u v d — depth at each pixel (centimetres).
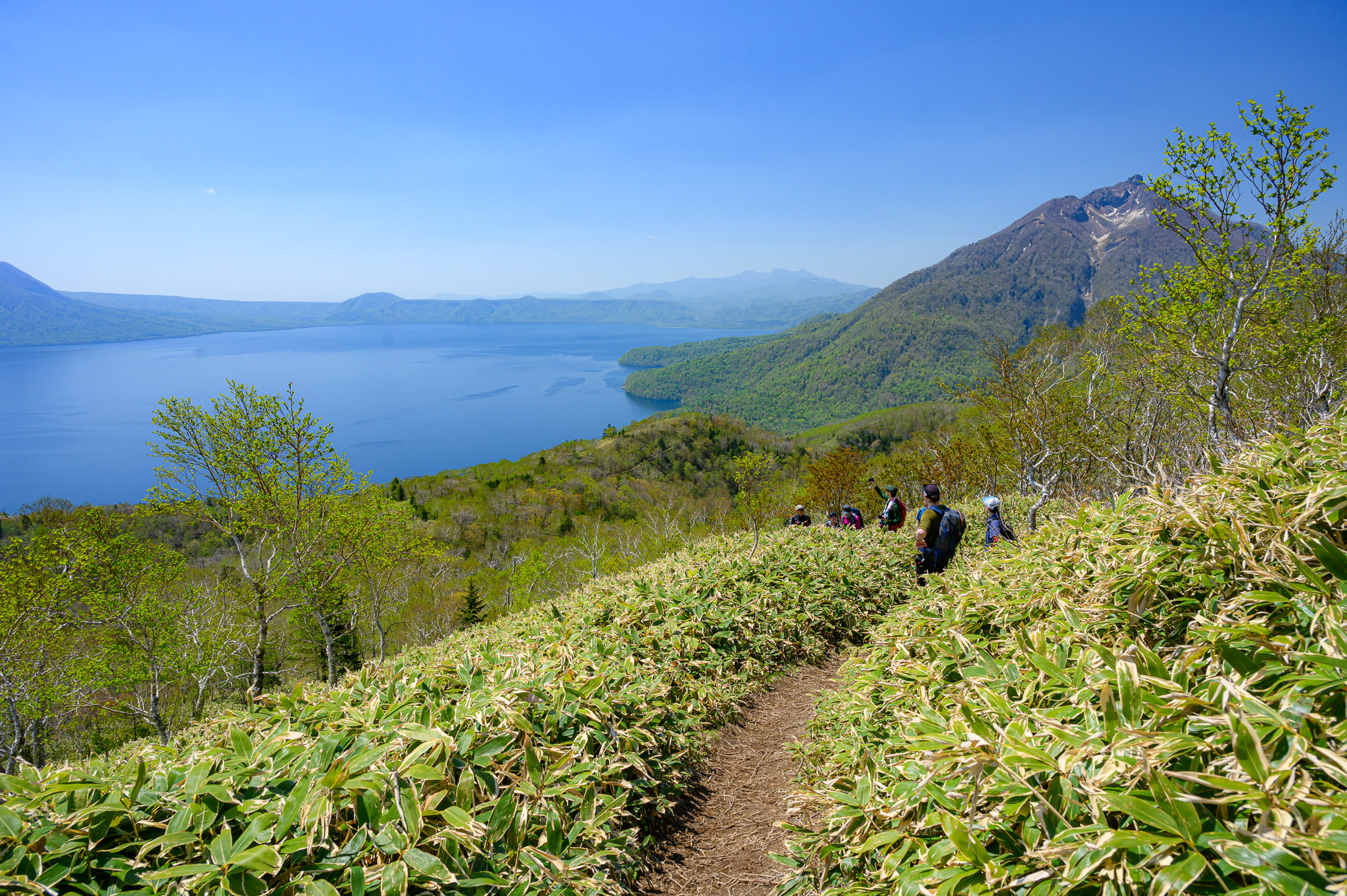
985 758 195
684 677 537
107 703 2167
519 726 315
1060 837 164
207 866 214
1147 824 158
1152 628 241
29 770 258
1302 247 698
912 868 205
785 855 301
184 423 1711
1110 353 1228
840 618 736
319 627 2566
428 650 795
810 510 2367
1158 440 1112
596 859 284
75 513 2103
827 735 416
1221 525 231
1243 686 174
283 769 273
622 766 354
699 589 686
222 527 1845
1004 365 1226
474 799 275
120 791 239
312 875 226
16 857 209
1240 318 751
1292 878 129
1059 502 1178
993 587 353
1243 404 855
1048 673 229
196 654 2058
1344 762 139
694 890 321
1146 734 171
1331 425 283
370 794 252
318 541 1962
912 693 319
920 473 1980
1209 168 733
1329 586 194
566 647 459
